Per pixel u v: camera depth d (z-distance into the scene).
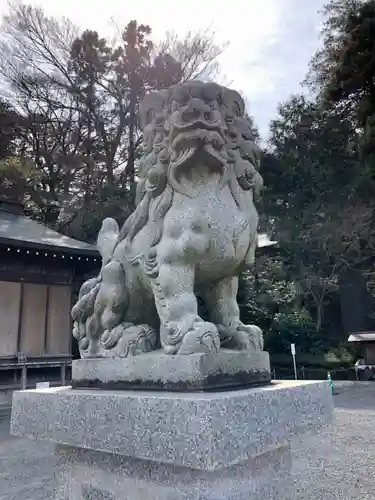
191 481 1.27
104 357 1.68
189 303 1.50
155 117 1.70
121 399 1.33
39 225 10.62
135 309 1.76
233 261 1.63
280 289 15.04
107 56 16.34
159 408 1.22
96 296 1.79
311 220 15.44
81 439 1.43
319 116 16.36
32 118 15.98
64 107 16.47
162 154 1.63
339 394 8.91
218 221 1.56
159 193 1.66
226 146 1.62
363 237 14.45
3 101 15.74
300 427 1.46
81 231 14.38
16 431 1.68
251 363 1.55
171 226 1.57
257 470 1.44
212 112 1.54
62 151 16.38
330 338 14.95
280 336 14.05
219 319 1.74
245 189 1.70
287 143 16.55
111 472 1.47
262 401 1.29
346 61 14.35
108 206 14.18
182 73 16.03
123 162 16.73
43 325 9.02
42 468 3.87
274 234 15.77
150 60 16.36
